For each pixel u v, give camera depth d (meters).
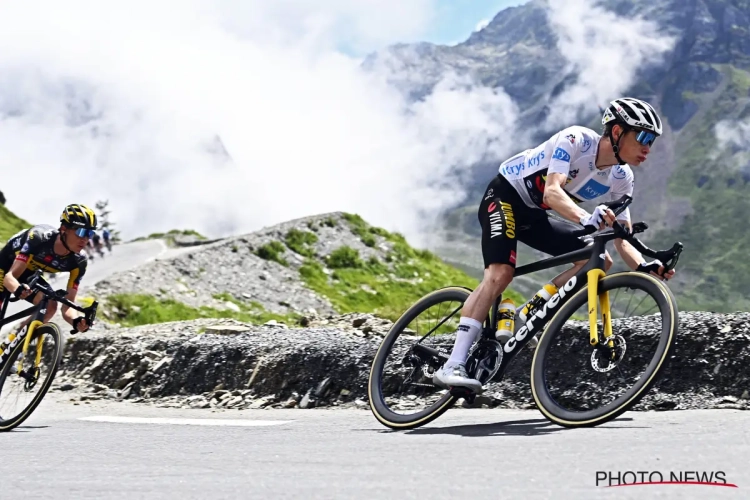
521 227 3.83
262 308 23.39
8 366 5.16
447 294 4.13
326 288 26.75
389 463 2.57
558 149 3.56
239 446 3.24
